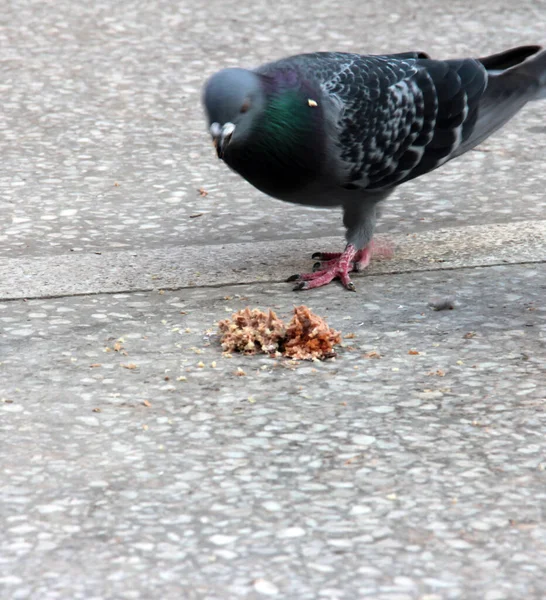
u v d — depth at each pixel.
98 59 18.69
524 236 11.88
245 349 9.08
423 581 5.97
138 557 6.20
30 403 8.16
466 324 9.66
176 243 11.92
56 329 9.59
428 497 6.83
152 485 6.99
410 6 21.59
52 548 6.28
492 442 7.52
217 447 7.49
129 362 8.91
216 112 9.50
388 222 12.53
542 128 15.80
